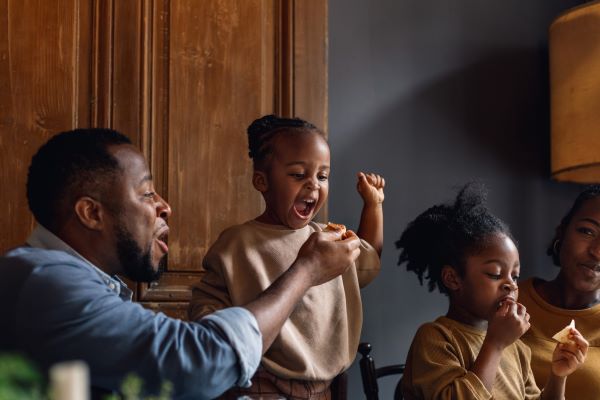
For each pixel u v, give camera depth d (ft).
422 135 8.93
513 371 6.72
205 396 4.47
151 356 4.31
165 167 7.68
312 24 8.27
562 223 8.02
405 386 6.67
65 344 4.26
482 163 9.19
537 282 8.08
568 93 8.77
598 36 8.54
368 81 8.75
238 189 7.88
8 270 4.39
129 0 7.65
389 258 8.63
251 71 8.03
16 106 7.25
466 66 9.23
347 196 8.48
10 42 7.27
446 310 8.87
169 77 7.75
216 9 7.96
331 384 6.46
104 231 4.91
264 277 6.14
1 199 7.16
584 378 7.30
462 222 6.86
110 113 7.52
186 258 7.66
